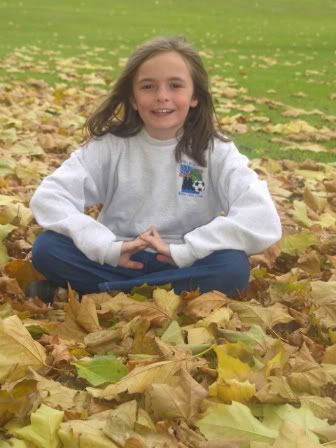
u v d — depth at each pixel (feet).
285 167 17.12
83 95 24.59
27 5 64.75
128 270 9.53
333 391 7.63
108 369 7.38
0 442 6.30
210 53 39.37
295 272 10.74
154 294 8.99
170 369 7.22
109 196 10.10
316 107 24.95
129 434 6.38
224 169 9.70
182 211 9.82
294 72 33.83
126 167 9.86
